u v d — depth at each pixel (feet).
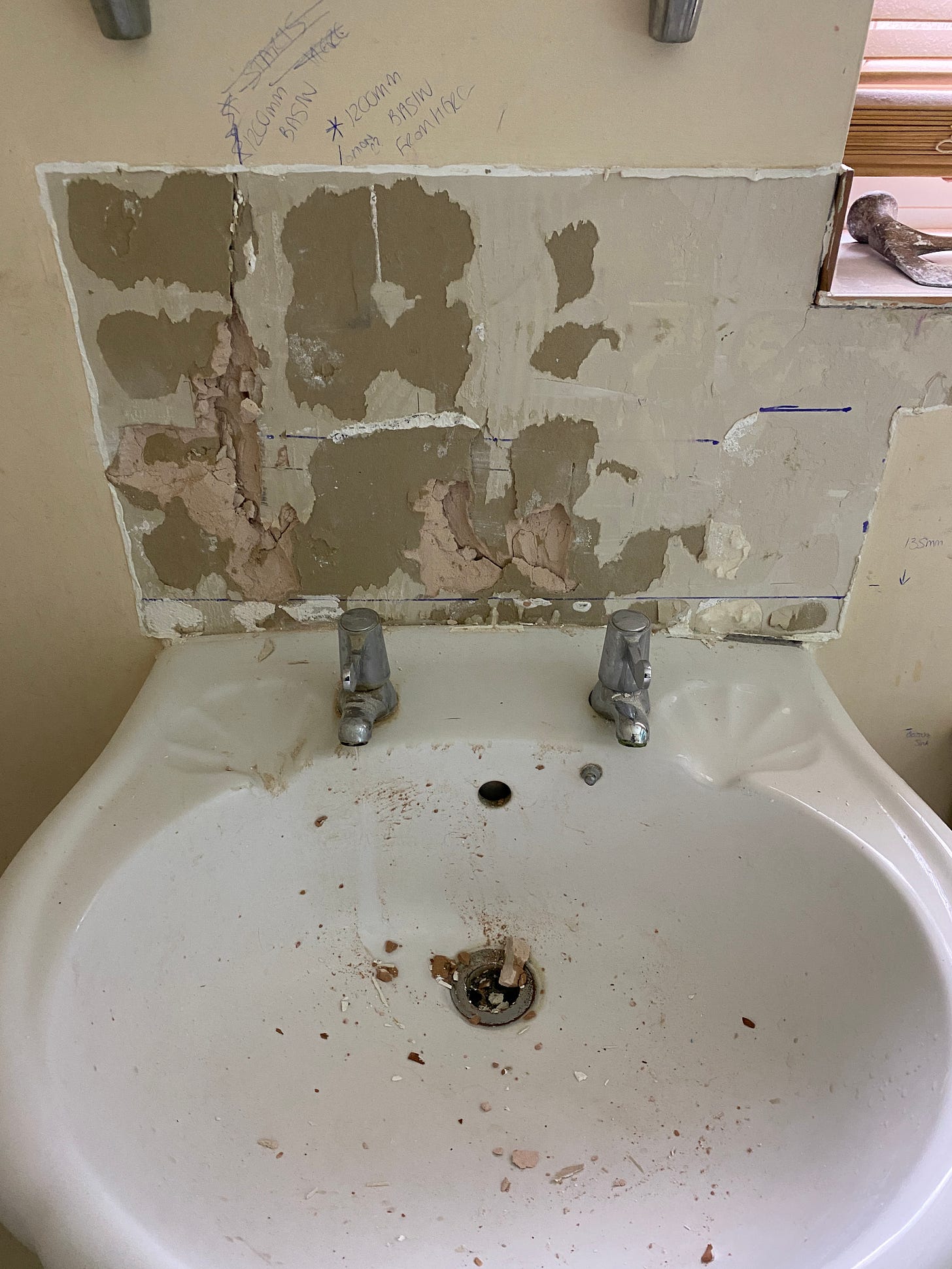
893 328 2.29
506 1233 1.94
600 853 2.53
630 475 2.51
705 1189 1.98
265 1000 2.36
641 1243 1.89
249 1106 2.12
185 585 2.68
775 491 2.53
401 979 2.51
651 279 2.24
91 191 2.11
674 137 2.08
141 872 2.12
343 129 2.06
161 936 2.17
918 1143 1.67
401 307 2.26
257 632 2.77
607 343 2.32
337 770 2.38
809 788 2.29
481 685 2.59
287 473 2.50
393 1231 1.93
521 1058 2.35
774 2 1.94
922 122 2.59
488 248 2.19
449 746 2.40
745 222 2.17
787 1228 1.77
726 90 2.03
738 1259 1.76
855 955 2.09
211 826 2.27
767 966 2.27
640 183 2.13
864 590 2.70
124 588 2.68
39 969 1.85
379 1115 2.19
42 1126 1.61
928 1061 1.78
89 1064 1.84
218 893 2.32
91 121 2.04
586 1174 2.07
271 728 2.48
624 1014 2.40
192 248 2.18
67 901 1.98
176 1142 1.92
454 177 2.11
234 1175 1.95
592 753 2.40
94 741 2.97
